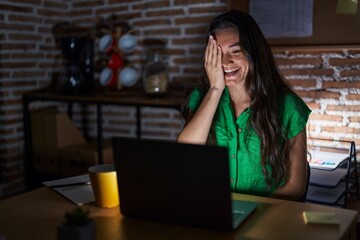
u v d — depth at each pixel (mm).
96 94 3023
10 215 1229
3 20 2941
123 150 1148
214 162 1041
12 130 3109
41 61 3242
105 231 1107
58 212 1250
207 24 2799
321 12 2377
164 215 1146
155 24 3002
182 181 1093
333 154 2346
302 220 1158
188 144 1062
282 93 1688
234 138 1654
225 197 1058
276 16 2490
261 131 1606
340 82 2416
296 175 1562
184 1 2863
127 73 2854
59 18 3332
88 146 3055
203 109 1627
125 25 3127
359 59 2350
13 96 3078
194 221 1112
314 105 2504
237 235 1069
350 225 1131
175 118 3045
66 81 2990
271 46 2523
